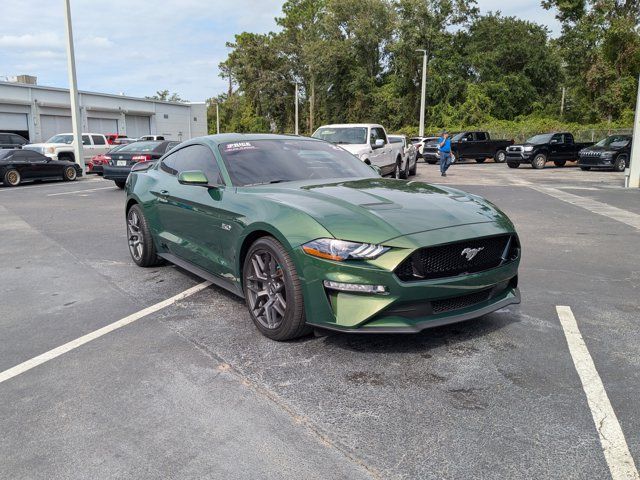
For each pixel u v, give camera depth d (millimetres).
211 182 4582
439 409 2748
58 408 2822
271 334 3707
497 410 2727
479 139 29875
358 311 3176
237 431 2568
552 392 2914
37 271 5922
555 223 8945
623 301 4609
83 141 24672
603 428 2541
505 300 3699
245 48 68375
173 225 5117
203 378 3158
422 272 3184
